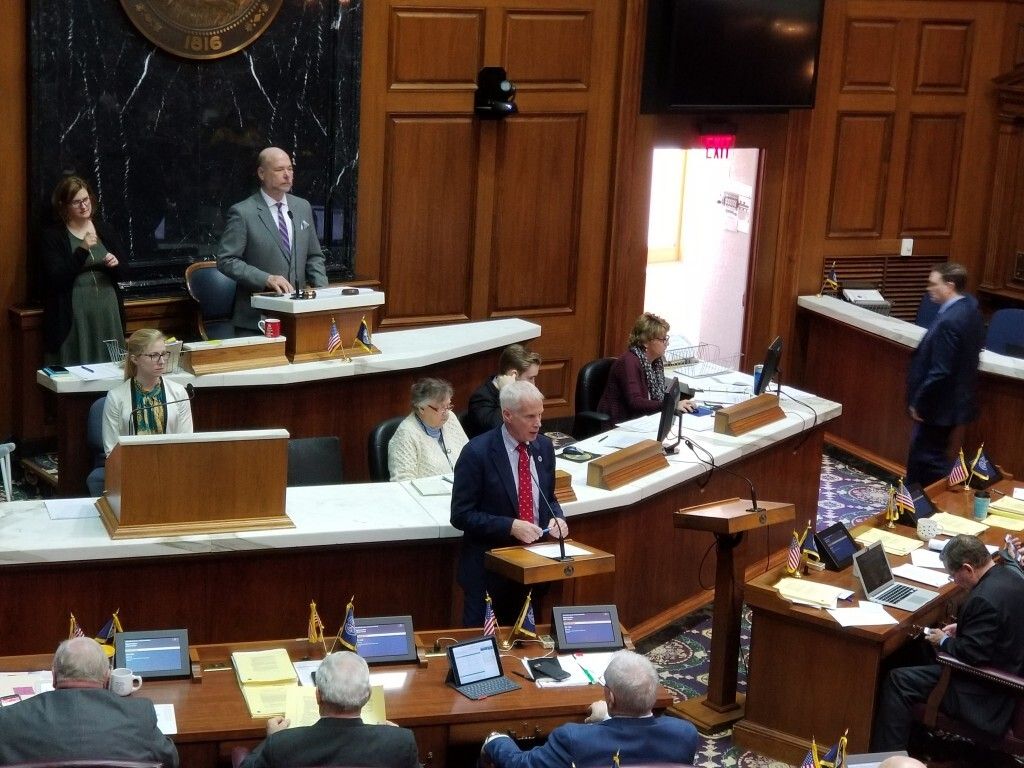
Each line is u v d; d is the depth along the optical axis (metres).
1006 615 4.61
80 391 5.98
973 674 4.61
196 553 4.68
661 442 5.96
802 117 9.06
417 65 7.80
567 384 8.75
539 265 8.45
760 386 6.84
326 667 3.47
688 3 8.23
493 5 7.91
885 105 9.31
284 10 7.29
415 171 7.94
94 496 5.30
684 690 5.55
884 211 9.52
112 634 4.15
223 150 7.25
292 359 6.41
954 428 7.26
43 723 3.33
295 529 4.82
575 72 8.25
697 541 6.31
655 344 6.90
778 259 9.24
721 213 9.60
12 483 6.71
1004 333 8.61
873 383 8.75
